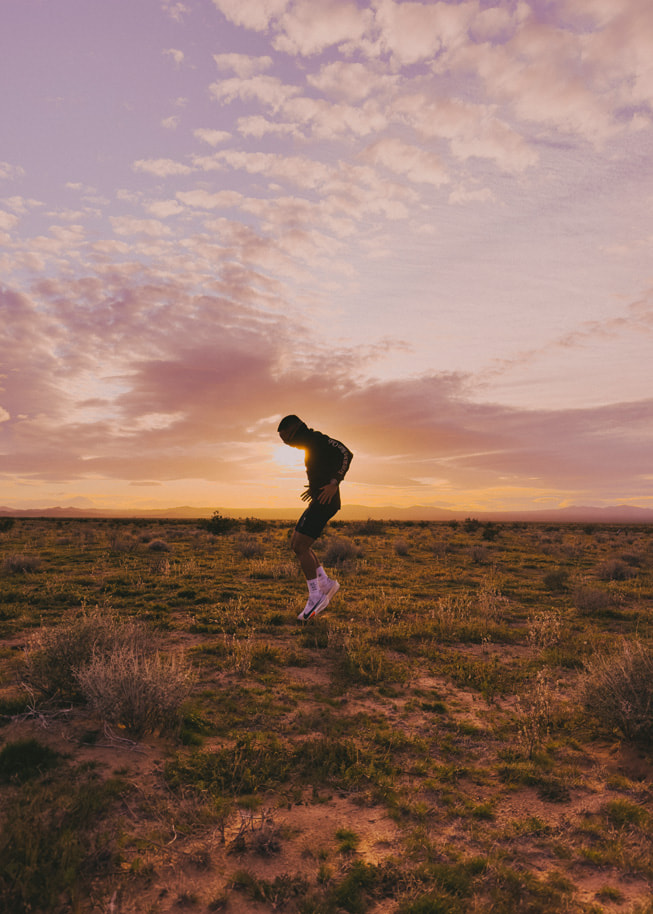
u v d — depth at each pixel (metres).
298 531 4.84
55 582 15.54
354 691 7.30
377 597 15.22
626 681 5.79
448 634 11.02
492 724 6.15
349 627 10.61
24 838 3.16
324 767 4.79
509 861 3.46
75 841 3.24
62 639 6.23
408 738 5.66
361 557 26.03
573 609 15.05
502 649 10.30
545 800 4.38
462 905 2.96
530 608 15.26
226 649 8.81
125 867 3.18
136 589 14.76
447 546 33.03
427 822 3.95
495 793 4.50
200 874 3.18
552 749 5.49
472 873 3.29
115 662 5.59
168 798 4.05
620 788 4.62
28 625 10.07
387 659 9.05
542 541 44.59
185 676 5.78
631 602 16.81
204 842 3.51
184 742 5.16
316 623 11.31
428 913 2.89
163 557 23.91
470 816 4.07
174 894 2.98
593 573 24.00
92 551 26.17
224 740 5.30
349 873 3.24
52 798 3.76
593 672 6.36
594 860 3.47
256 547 26.22
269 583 17.23
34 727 5.21
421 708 6.69
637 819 4.01
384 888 3.14
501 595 16.91
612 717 5.72
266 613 12.25
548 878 3.27
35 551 25.09
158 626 10.54
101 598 13.30
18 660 7.54
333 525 63.78
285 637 10.25
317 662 8.69
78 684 5.89
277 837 3.64
